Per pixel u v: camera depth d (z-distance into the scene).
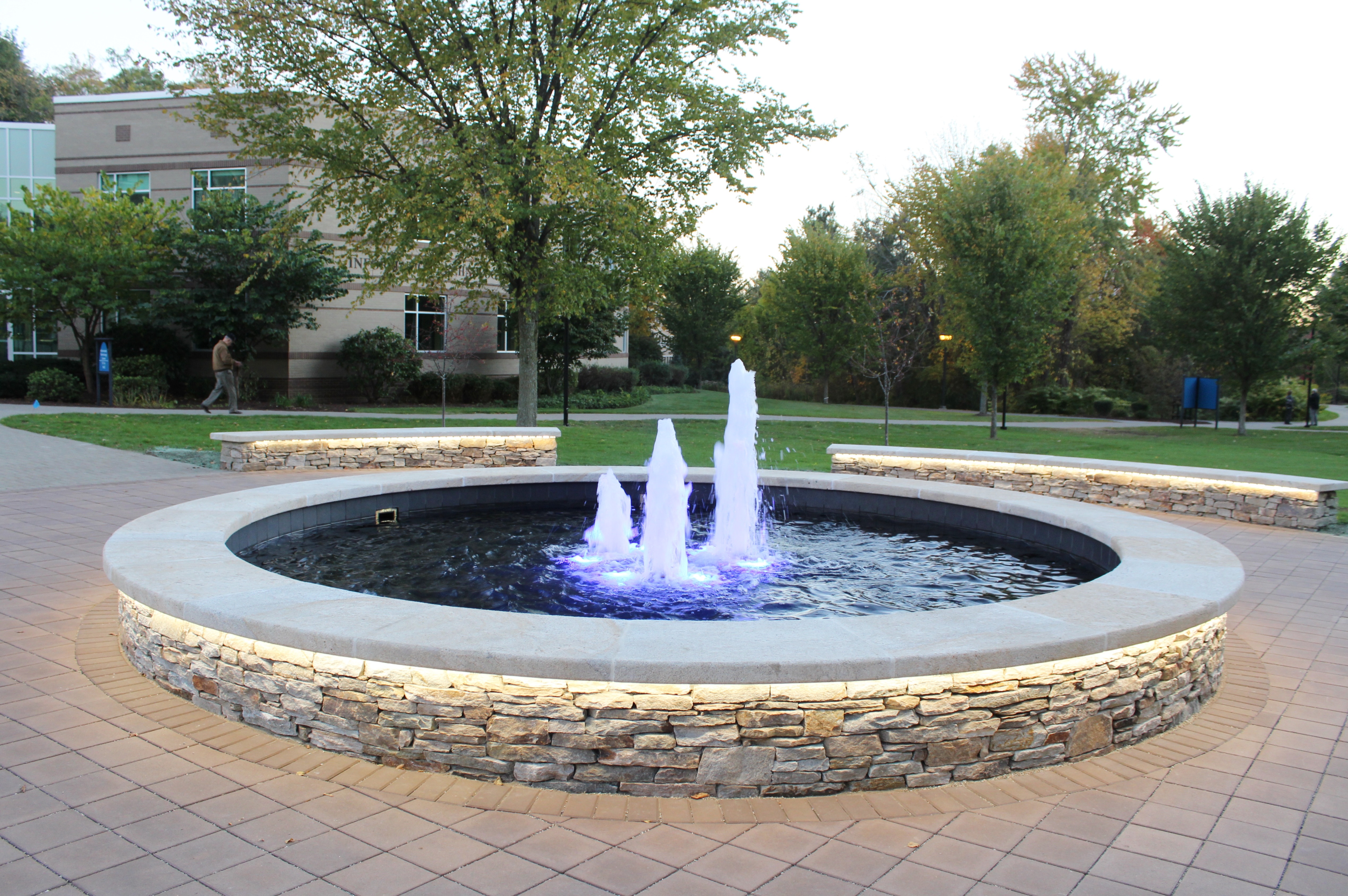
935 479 12.01
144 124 23.08
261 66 14.36
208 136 22.73
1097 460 11.14
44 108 46.44
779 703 3.28
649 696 3.25
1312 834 3.10
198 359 22.97
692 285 42.97
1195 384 24.77
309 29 13.94
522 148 13.58
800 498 9.53
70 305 20.09
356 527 7.98
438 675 3.38
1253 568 7.63
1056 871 2.82
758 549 7.48
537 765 3.33
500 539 7.61
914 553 7.36
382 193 14.13
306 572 6.21
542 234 15.48
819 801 3.29
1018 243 18.94
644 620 4.99
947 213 20.02
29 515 8.44
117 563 4.72
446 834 2.97
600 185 13.36
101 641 4.91
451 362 23.41
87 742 3.61
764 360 44.47
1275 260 21.30
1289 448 18.22
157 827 2.95
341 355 23.02
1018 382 21.19
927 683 3.40
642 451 15.12
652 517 6.66
